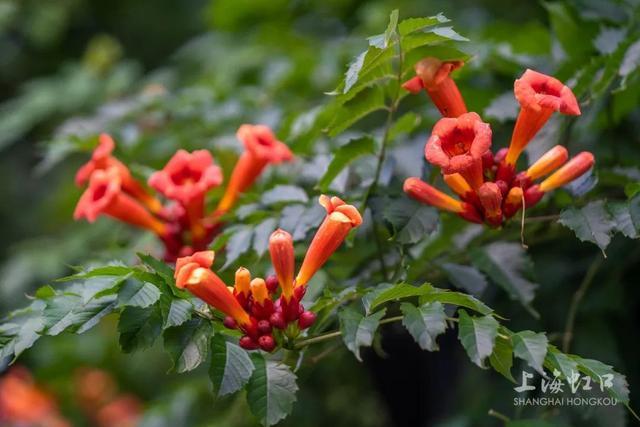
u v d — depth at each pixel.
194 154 1.25
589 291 1.35
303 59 1.62
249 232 1.19
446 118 1.07
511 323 1.38
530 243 1.28
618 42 1.25
